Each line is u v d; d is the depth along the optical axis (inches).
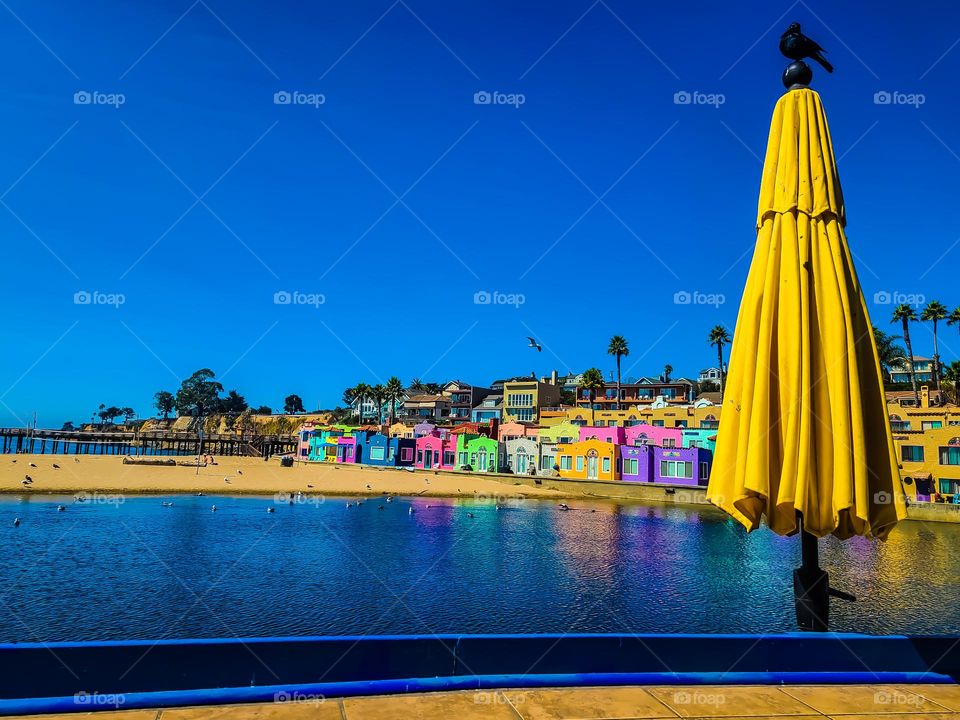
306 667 235.9
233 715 212.1
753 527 255.1
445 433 3326.8
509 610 882.1
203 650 229.0
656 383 3927.2
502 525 1716.3
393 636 245.6
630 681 250.2
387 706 223.0
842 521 247.8
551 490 2620.6
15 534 1304.1
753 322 266.1
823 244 259.3
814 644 263.9
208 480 2377.0
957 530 1712.6
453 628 792.9
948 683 259.8
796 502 235.6
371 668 241.1
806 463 237.5
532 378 4215.1
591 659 255.1
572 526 1729.8
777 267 265.4
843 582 1114.1
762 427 249.4
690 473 2429.9
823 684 254.7
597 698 235.0
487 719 213.6
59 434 4402.1
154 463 2871.6
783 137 277.3
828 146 272.5
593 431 2810.0
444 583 1028.5
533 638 254.7
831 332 247.3
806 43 285.4
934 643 267.4
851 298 255.0
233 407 6815.9
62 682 216.7
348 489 2390.5
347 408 5787.4
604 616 865.5
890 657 264.4
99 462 2723.9
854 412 237.9
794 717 221.8
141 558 1129.4
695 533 1657.2
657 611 896.3
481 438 3085.6
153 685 222.5
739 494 251.9
